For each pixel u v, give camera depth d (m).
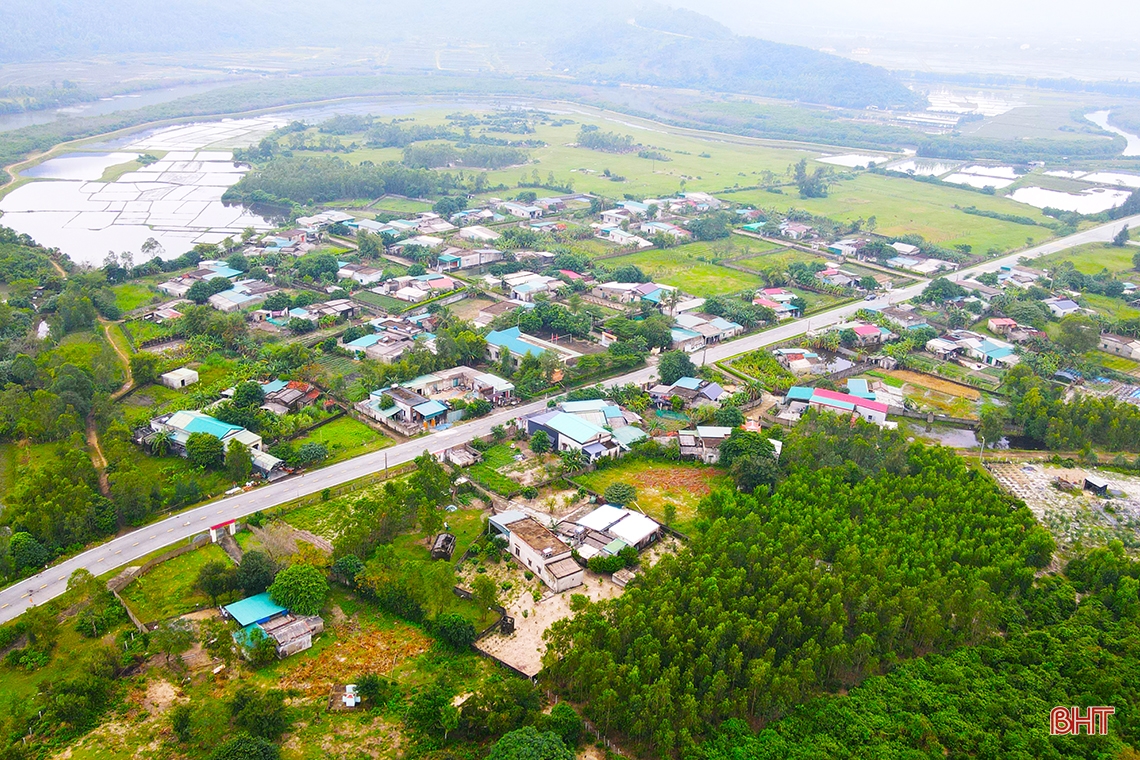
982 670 106.38
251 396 173.12
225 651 104.19
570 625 106.62
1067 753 93.81
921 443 161.38
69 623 112.38
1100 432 174.50
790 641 108.44
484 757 91.75
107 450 153.38
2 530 126.00
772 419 178.50
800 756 92.12
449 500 144.88
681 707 95.75
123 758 90.25
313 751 91.69
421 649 109.38
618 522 136.38
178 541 130.50
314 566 119.25
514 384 190.25
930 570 120.38
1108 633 113.38
